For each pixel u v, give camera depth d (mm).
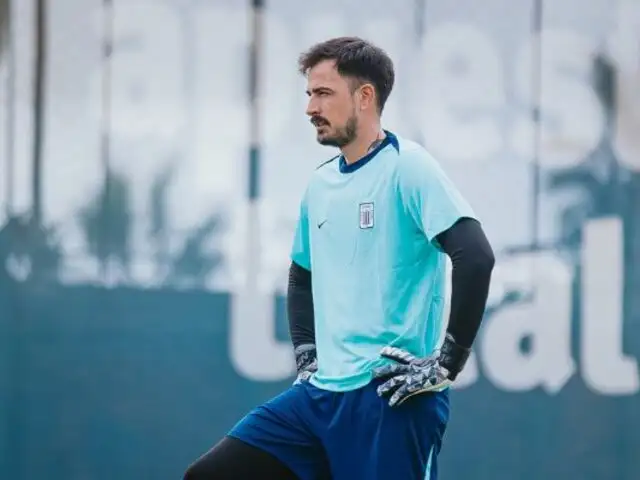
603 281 22984
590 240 22969
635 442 22938
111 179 22047
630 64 23047
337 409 11430
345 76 11461
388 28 22609
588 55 23016
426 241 11250
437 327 11484
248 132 22375
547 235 22891
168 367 22062
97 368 21938
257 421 11734
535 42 22891
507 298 22781
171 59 22219
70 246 21922
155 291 22094
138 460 21969
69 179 21969
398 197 11234
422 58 22672
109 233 22000
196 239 22188
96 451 21906
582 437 22828
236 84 22359
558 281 22875
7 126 21812
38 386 21812
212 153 22281
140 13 22172
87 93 22000
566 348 22859
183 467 22062
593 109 23000
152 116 22172
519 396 22734
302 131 22469
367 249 11375
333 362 11555
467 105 22734
